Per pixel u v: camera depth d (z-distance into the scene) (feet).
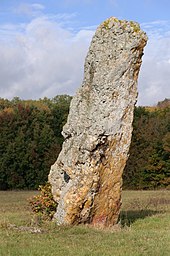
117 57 49.16
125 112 49.06
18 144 178.40
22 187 179.32
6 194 140.87
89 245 36.52
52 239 39.09
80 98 50.44
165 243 37.52
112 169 48.73
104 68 49.14
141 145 183.21
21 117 184.03
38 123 185.68
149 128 185.06
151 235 42.01
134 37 49.19
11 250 33.73
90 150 47.29
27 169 179.73
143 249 34.96
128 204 84.38
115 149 48.73
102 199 48.60
